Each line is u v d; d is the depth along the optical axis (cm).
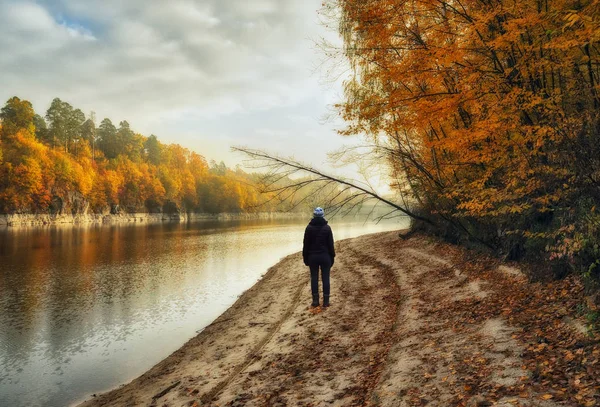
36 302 1559
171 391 614
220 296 1616
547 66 616
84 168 11962
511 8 593
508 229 874
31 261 2792
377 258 1628
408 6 690
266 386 527
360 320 765
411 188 1178
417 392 404
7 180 8975
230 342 852
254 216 17200
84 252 3388
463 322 598
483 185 820
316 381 511
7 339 1101
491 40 642
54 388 771
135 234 5972
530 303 593
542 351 423
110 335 1123
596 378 340
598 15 477
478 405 347
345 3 751
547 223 751
